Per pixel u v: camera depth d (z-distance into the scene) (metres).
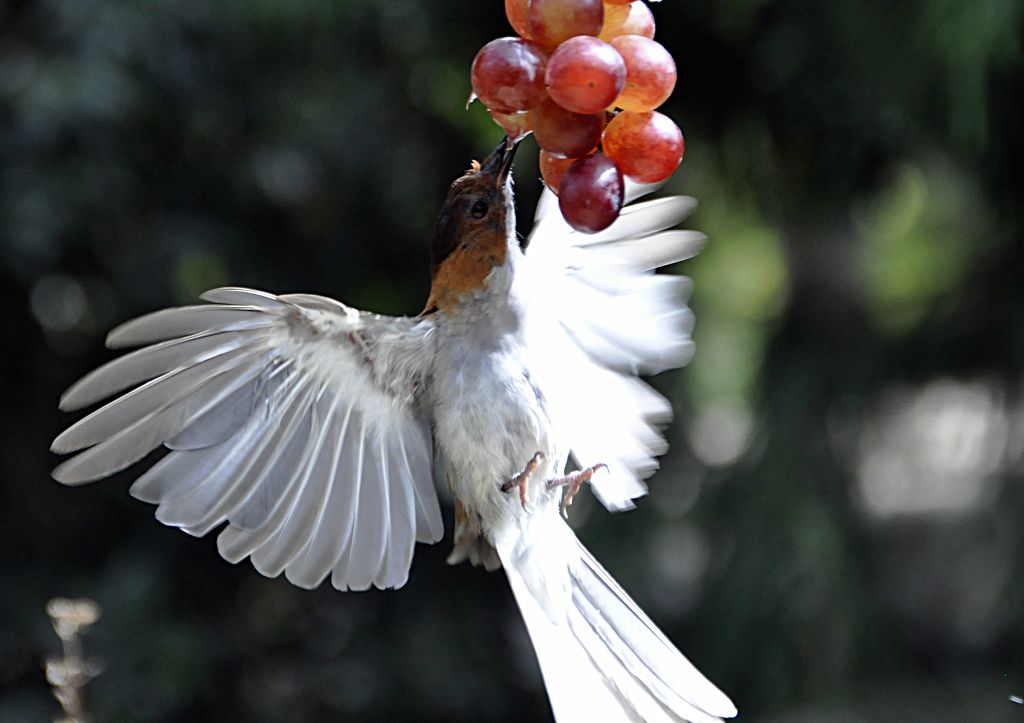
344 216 11.77
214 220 11.43
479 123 11.69
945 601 11.48
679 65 11.90
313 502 5.27
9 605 11.38
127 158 10.88
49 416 12.11
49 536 11.88
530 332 5.56
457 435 5.39
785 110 11.70
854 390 11.94
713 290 14.83
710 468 12.29
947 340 11.78
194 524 5.09
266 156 11.30
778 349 12.34
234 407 5.16
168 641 11.23
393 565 5.34
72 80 10.40
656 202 5.84
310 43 11.30
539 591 5.31
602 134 4.26
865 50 10.68
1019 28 10.17
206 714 11.65
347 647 11.96
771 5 11.18
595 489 5.64
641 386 5.74
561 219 5.83
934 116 10.63
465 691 11.80
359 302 12.12
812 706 11.01
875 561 11.60
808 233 12.23
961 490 11.99
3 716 10.80
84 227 10.91
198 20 10.88
